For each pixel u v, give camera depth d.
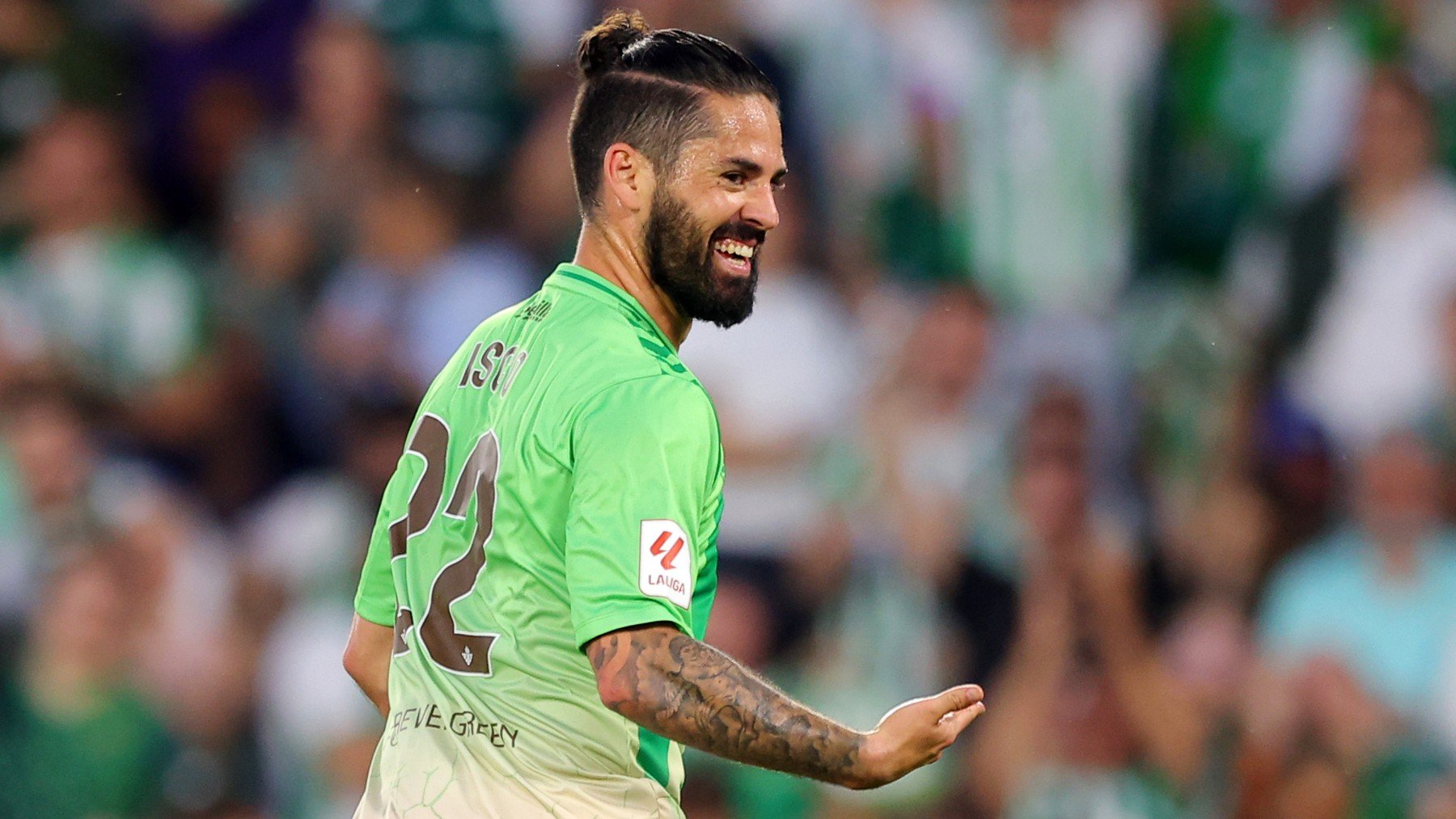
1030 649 28.28
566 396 9.49
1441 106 32.53
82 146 32.47
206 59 33.25
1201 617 29.33
